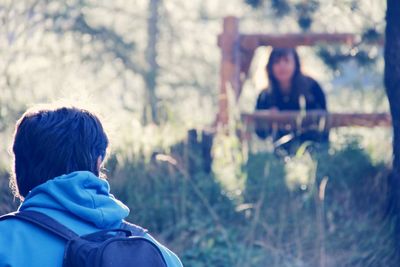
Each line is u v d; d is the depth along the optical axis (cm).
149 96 1975
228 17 1348
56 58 1928
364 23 1148
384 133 1212
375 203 1006
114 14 2102
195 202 1009
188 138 1067
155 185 992
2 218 362
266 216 981
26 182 371
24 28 1869
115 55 2011
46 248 354
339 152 1108
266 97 1277
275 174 1050
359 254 923
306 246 932
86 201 360
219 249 920
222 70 1343
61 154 365
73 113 373
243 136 1150
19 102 1259
